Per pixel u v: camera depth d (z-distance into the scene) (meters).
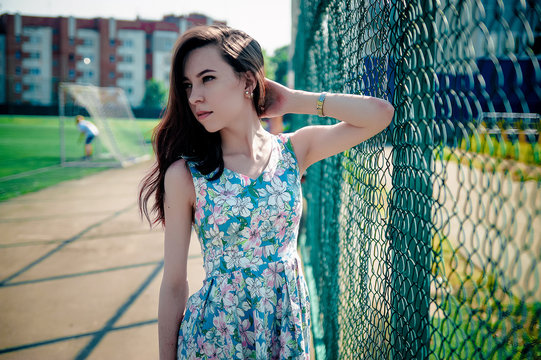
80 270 4.08
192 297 1.26
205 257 1.26
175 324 1.27
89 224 5.89
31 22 63.16
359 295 1.39
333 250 1.96
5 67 62.34
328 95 1.28
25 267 4.19
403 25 0.98
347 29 1.47
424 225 0.89
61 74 64.56
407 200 0.96
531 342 0.57
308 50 3.29
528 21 0.50
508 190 0.54
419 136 0.91
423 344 0.88
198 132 1.25
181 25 67.88
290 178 1.28
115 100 16.94
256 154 1.28
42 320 3.05
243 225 1.19
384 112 1.17
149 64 67.94
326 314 2.31
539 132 0.50
